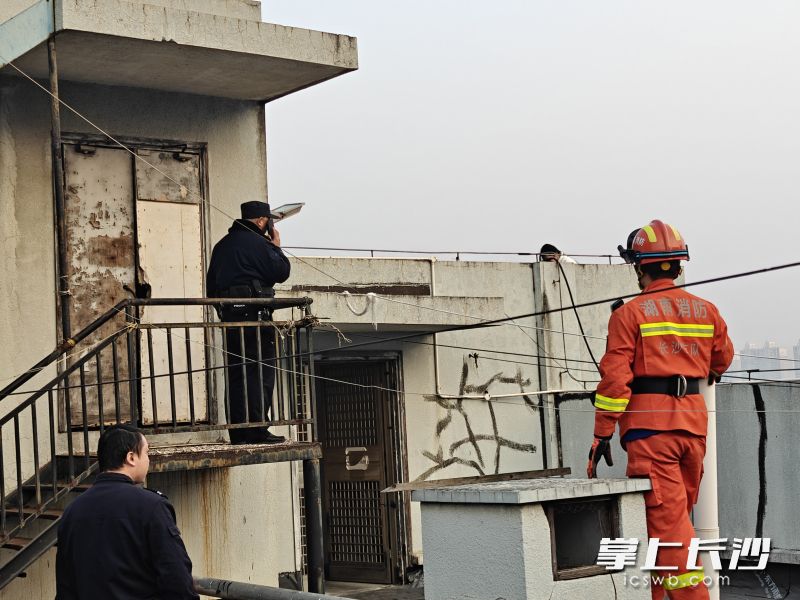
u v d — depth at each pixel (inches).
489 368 674.8
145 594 175.5
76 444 352.8
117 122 372.8
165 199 380.8
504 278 705.0
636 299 232.8
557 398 700.0
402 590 582.2
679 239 237.3
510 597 197.9
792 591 496.4
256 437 351.3
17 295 347.6
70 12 310.7
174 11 329.7
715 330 234.8
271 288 352.2
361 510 611.8
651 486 221.3
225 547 379.6
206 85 380.2
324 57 359.3
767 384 533.0
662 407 225.0
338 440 620.4
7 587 341.7
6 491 341.1
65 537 179.6
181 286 381.4
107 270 366.3
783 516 521.0
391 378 619.8
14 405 343.3
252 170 402.0
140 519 175.9
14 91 352.5
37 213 353.1
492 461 665.0
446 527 208.5
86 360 311.4
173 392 318.7
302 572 572.1
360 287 619.8
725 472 544.4
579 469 681.0
